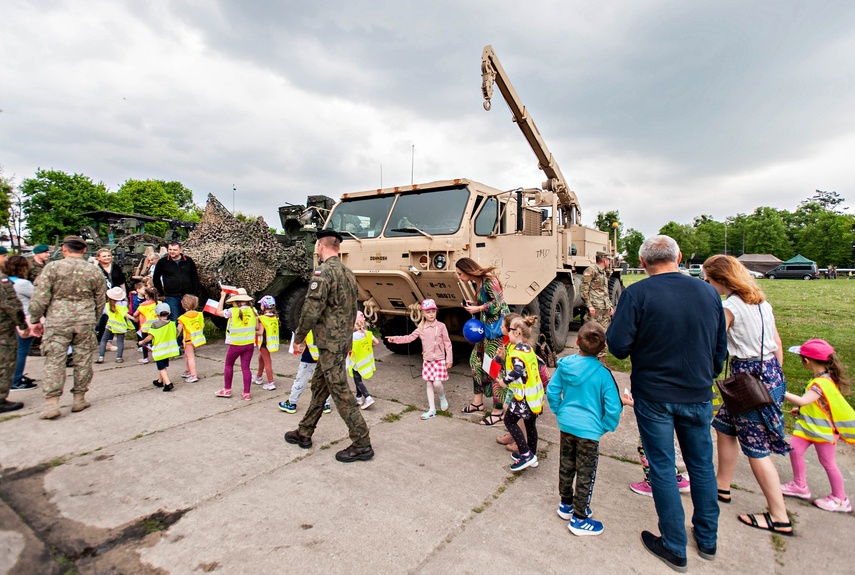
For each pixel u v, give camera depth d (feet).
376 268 19.43
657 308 7.72
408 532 8.63
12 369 15.19
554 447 12.78
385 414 15.38
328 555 7.92
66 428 13.76
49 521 8.93
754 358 9.12
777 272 147.95
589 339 8.89
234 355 16.62
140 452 12.13
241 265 24.93
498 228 20.35
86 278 15.01
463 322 20.40
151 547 8.14
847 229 206.59
